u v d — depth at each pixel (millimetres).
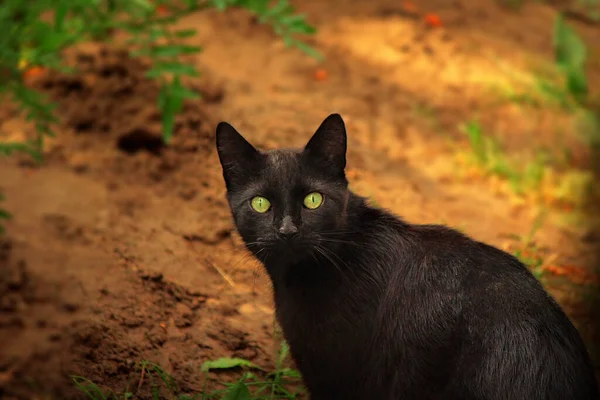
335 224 4555
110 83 7668
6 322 5445
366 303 4496
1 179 6867
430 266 4430
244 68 8914
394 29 10195
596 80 10352
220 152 4660
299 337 4609
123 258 6059
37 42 6777
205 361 5336
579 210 7562
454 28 10867
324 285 4516
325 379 4645
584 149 8680
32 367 5129
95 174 7031
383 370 4445
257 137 7449
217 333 5574
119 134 7281
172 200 6828
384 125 8398
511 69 10000
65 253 6078
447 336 4238
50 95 7660
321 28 10078
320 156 4598
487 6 11805
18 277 5797
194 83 8023
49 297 5652
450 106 9016
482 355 4109
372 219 4734
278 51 9367
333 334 4523
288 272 4586
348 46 9758
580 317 5953
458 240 4566
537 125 8992
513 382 4008
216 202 6789
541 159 8133
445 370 4246
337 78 9070
